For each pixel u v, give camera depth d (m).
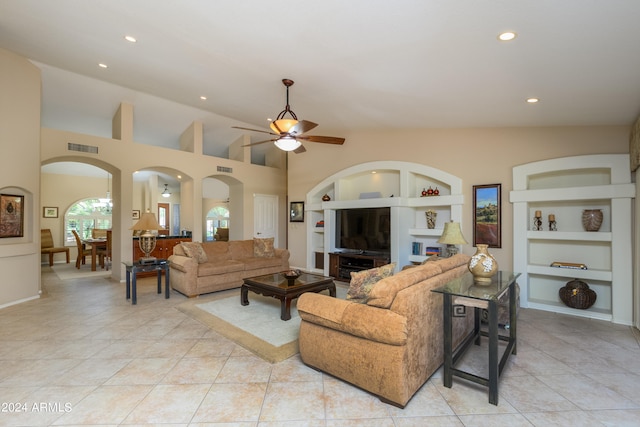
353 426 1.80
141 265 4.48
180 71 3.79
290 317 3.73
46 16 2.94
